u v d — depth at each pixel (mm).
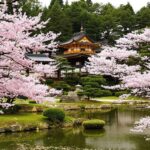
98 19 67000
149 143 16109
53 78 47250
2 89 8398
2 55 8047
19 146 15461
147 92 8836
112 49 8891
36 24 8531
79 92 37969
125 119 25547
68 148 15195
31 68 8633
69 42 59094
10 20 7797
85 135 18797
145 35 8992
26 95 8898
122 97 9445
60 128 21172
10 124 19375
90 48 59656
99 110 32844
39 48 8320
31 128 19969
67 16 69438
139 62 9203
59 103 33312
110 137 18016
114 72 9000
